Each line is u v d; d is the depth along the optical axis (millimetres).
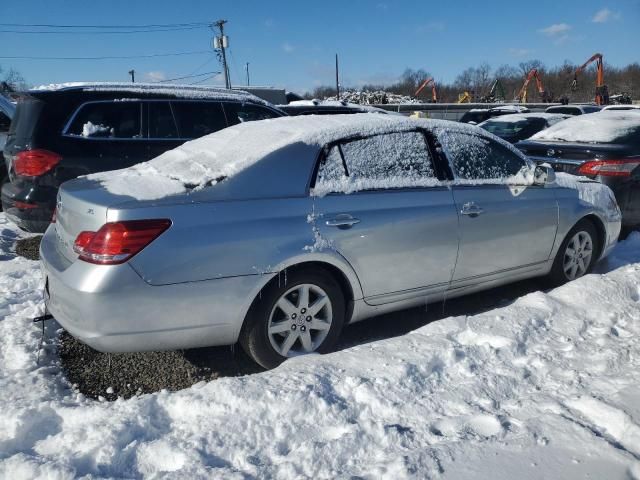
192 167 3490
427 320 4293
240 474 2289
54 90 5691
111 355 3650
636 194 6105
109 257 2867
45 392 3107
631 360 3209
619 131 6465
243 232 3131
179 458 2404
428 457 2311
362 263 3525
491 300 4680
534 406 2734
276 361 3354
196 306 3035
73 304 2914
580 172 6172
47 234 3686
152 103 6059
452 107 28219
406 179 3787
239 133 3871
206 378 3404
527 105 29500
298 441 2539
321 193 3434
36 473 2307
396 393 2836
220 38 36875
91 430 2582
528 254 4426
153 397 2836
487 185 4168
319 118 3967
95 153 5691
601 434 2490
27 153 5473
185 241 2990
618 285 4309
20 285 4738
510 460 2299
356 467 2355
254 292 3160
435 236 3801
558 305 3945
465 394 2867
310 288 3406
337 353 3244
